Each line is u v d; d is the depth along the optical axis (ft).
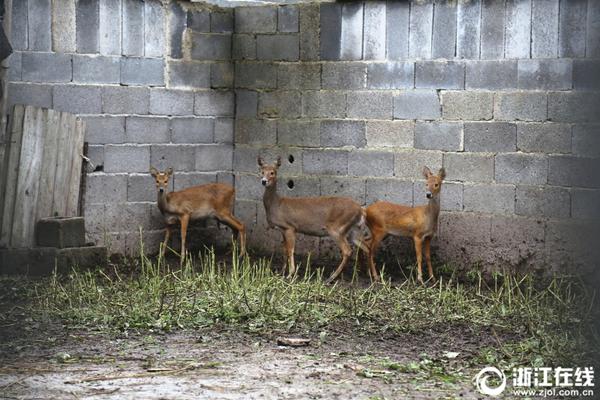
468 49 35.91
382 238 35.83
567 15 33.68
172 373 23.24
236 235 40.50
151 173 38.70
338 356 25.04
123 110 39.01
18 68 36.60
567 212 33.94
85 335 26.96
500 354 25.31
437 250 36.83
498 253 35.53
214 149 41.14
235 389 21.90
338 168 39.04
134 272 36.22
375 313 29.63
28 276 35.04
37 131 36.11
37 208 36.11
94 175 38.50
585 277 33.42
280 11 40.01
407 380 22.82
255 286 32.32
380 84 37.93
